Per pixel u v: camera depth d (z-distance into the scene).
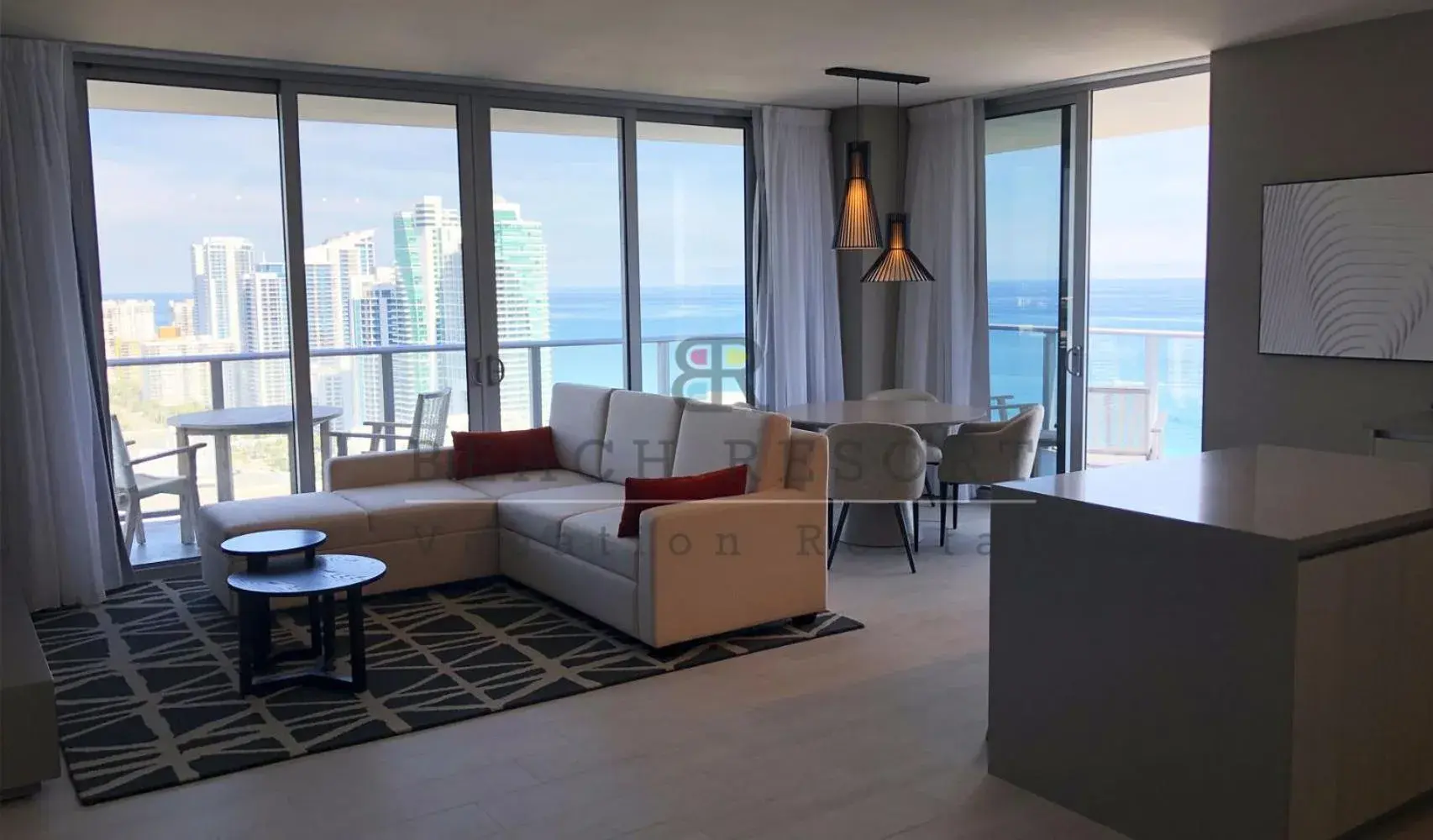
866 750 3.44
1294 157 5.39
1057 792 3.08
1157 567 2.77
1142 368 8.91
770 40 5.37
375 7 4.59
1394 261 5.07
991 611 3.21
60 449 5.13
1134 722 2.86
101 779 3.30
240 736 3.61
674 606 4.29
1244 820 2.64
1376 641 2.72
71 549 5.17
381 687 4.04
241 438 5.96
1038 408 5.82
